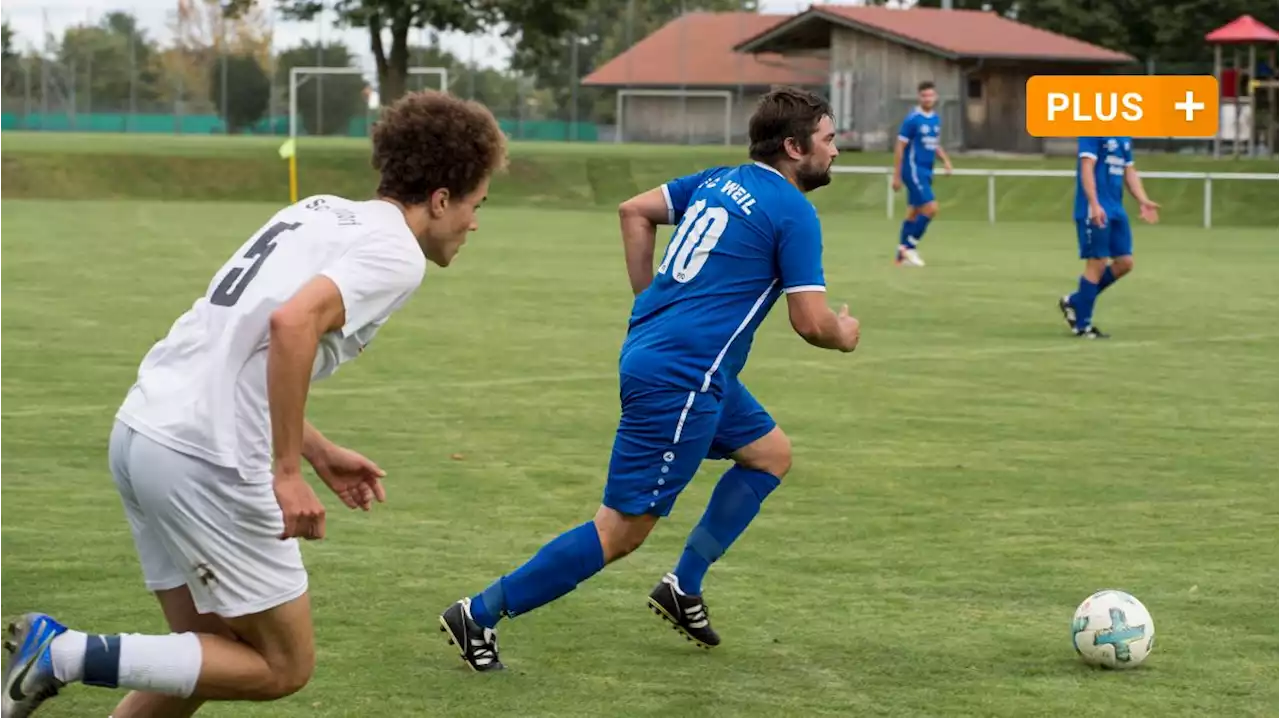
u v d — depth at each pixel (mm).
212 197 53719
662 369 7266
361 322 5359
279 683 5594
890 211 49125
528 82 86938
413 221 5688
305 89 85938
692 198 7715
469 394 15820
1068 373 17828
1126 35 80312
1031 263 32875
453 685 7289
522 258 32531
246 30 90438
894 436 13930
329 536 10180
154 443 5266
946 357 19031
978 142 66750
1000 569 9547
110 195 52938
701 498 11531
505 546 9992
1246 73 63281
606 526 7422
